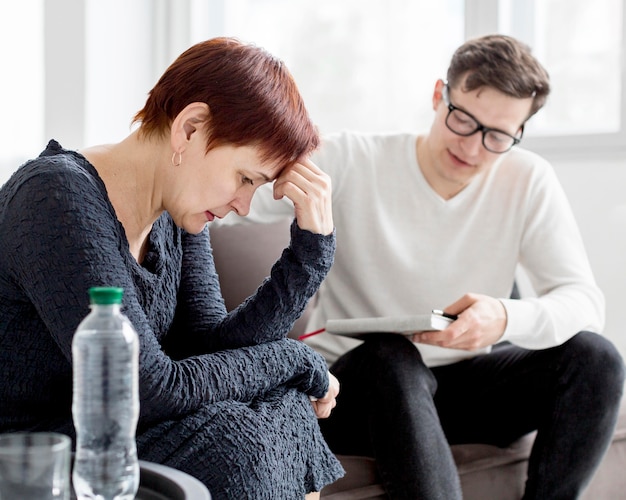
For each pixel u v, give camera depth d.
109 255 1.26
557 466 1.99
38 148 3.00
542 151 2.96
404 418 1.81
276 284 1.55
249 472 1.31
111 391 0.95
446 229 2.24
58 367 1.36
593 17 2.96
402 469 1.80
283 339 1.57
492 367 2.17
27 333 1.34
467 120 2.10
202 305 1.66
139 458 1.31
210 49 1.37
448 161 2.16
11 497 0.88
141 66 3.22
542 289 2.25
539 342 2.03
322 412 1.64
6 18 2.96
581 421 1.99
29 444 0.91
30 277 1.25
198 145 1.35
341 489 1.85
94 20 2.98
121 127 3.14
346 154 2.27
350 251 2.23
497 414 2.15
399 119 3.19
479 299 1.98
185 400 1.32
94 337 0.95
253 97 1.34
